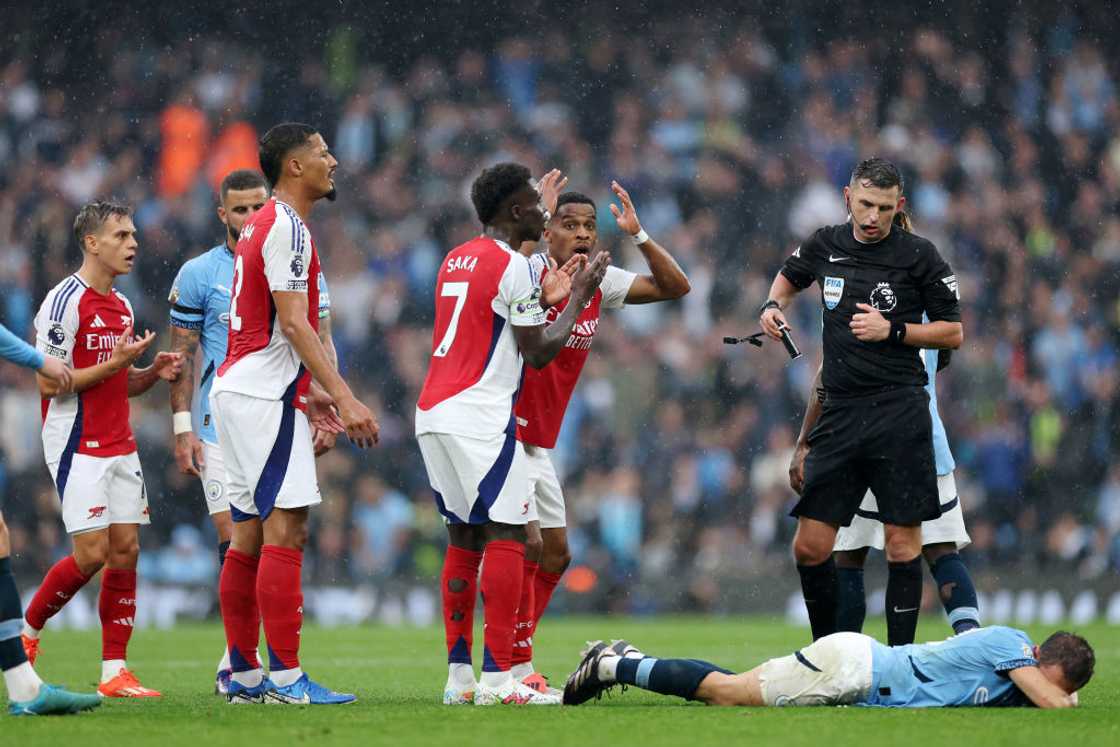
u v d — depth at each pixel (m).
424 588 54.69
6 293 65.69
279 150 21.52
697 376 63.62
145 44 74.00
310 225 68.94
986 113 76.94
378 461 59.81
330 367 20.61
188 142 72.12
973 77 77.75
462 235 70.06
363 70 75.62
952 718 18.45
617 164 72.50
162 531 55.81
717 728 17.55
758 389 63.66
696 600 55.72
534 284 20.89
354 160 72.75
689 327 65.69
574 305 21.16
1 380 58.81
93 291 24.48
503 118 74.69
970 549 59.31
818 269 23.72
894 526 23.19
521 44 77.44
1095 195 75.50
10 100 71.69
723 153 73.69
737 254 69.88
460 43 76.69
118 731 17.39
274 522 20.89
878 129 75.94
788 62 77.88
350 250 67.75
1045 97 77.88
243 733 17.16
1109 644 38.75
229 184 26.42
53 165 70.75
